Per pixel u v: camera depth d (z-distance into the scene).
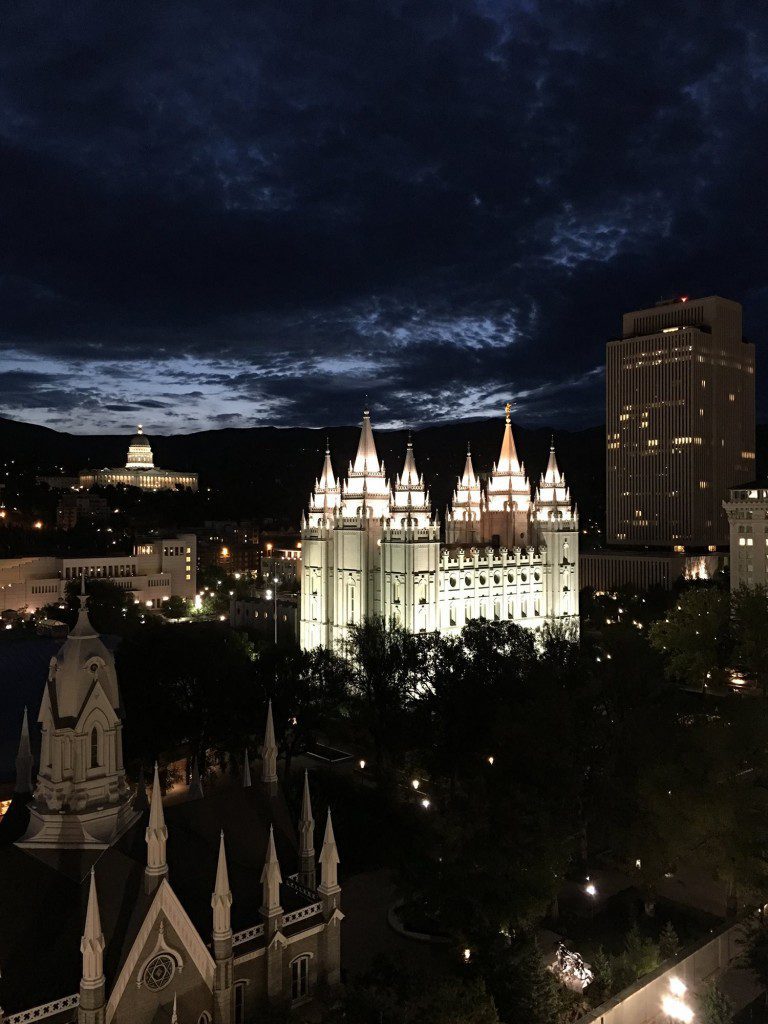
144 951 34.84
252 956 38.47
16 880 36.91
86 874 38.09
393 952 52.03
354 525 140.25
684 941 54.44
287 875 43.47
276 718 86.88
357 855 67.00
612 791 58.97
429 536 133.25
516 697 79.88
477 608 142.38
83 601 41.22
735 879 53.97
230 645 97.50
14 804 44.75
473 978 43.06
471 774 70.69
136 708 80.19
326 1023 37.00
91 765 40.28
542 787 58.94
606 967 46.31
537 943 49.78
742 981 49.56
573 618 154.75
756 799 56.00
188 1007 36.19
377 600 140.00
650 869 56.38
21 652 105.31
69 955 35.19
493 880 46.81
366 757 98.38
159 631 91.75
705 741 59.47
